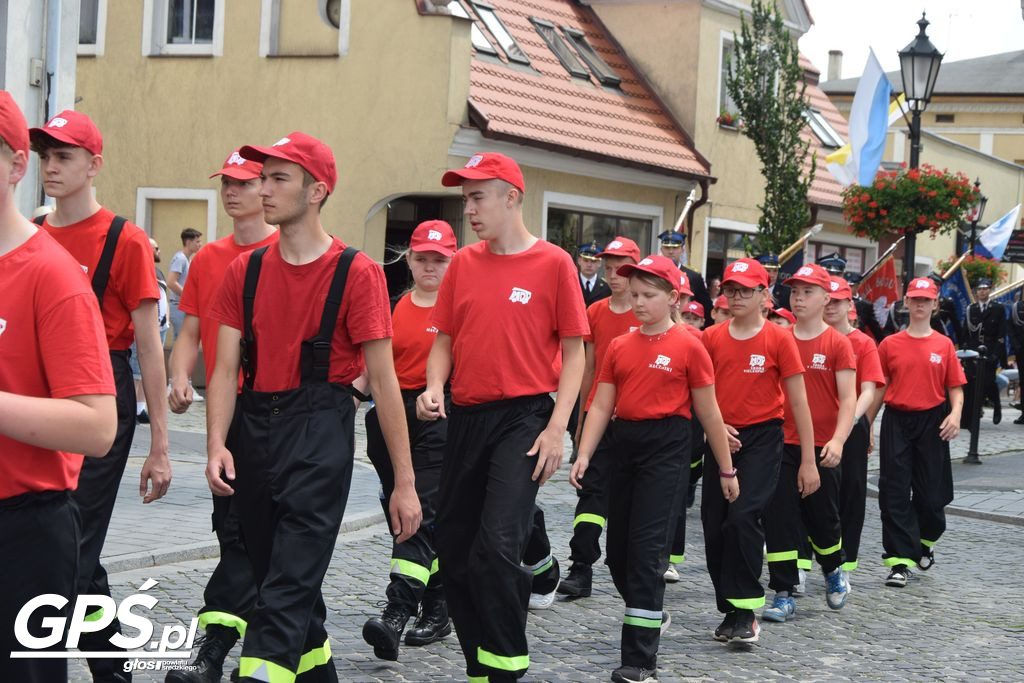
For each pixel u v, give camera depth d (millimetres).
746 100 24734
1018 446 18828
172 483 11234
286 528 4766
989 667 7137
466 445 5750
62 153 5418
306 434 4840
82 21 22000
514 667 5520
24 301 3404
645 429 6680
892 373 9977
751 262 7613
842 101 58188
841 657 7258
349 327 4910
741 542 7320
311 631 4957
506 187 5797
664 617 7695
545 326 5746
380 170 20656
